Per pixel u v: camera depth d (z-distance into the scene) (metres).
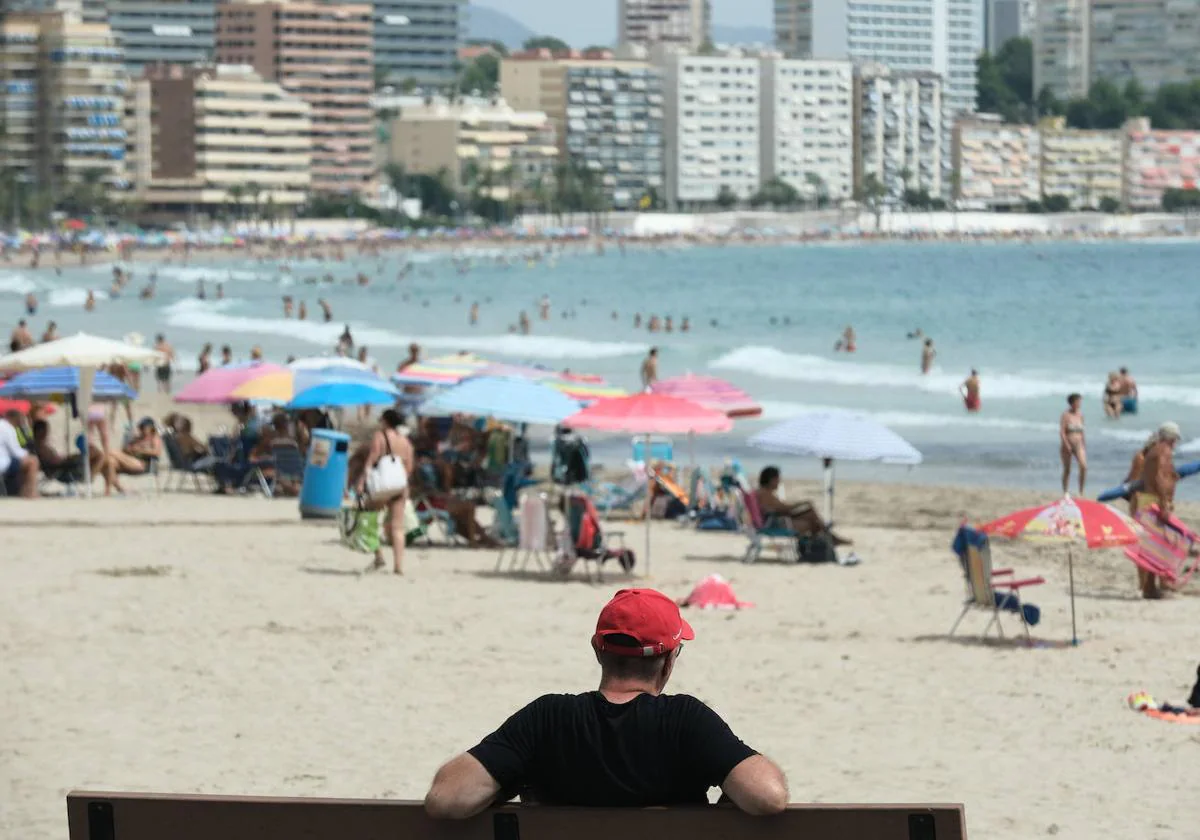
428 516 38.69
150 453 55.78
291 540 38.72
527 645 25.73
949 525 46.34
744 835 7.77
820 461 63.72
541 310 179.50
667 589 33.44
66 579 31.61
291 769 17.77
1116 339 132.00
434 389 62.28
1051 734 20.05
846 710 21.44
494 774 7.84
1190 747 19.31
